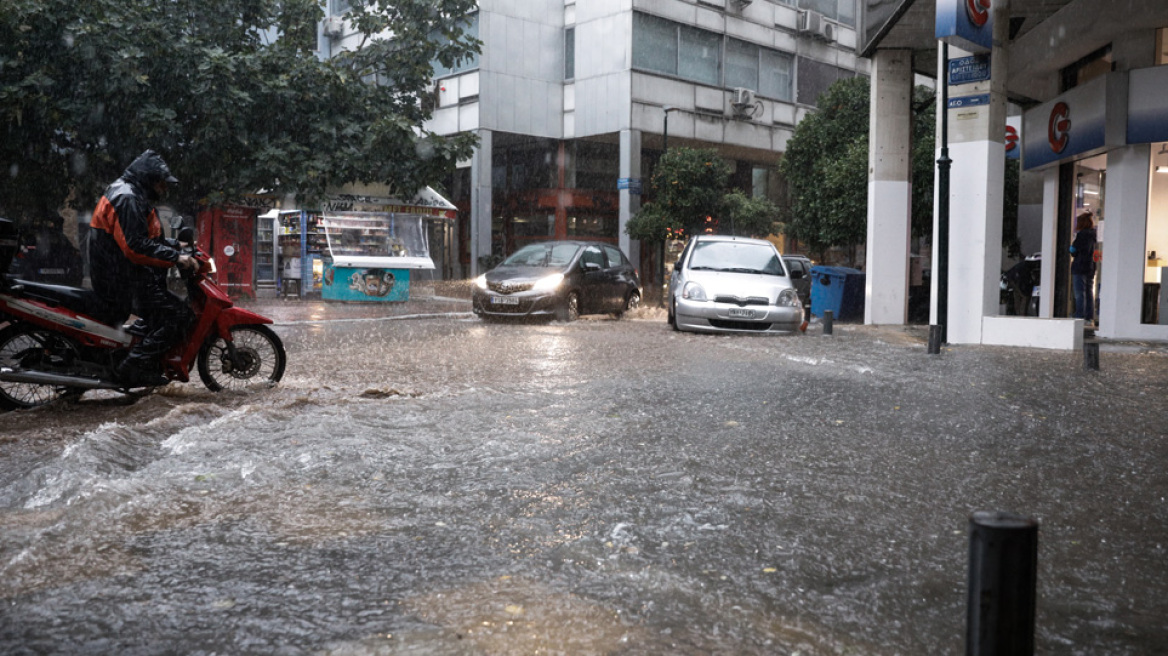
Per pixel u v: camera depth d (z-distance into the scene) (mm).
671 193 31828
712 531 3586
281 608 2756
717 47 35906
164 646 2486
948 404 6859
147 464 4676
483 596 2865
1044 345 11883
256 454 4898
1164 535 3633
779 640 2561
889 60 16703
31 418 6074
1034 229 26109
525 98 34438
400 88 23156
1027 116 16891
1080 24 14375
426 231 23453
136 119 17625
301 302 21609
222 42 21141
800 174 29328
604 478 4445
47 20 16938
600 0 33781
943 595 2936
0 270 6215
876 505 4012
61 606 2760
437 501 4012
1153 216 13531
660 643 2521
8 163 18141
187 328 6930
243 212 21359
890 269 16859
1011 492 4277
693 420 6117
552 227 35625
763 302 13656
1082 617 2785
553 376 8461
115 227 6352
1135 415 6422
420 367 9133
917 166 20922
